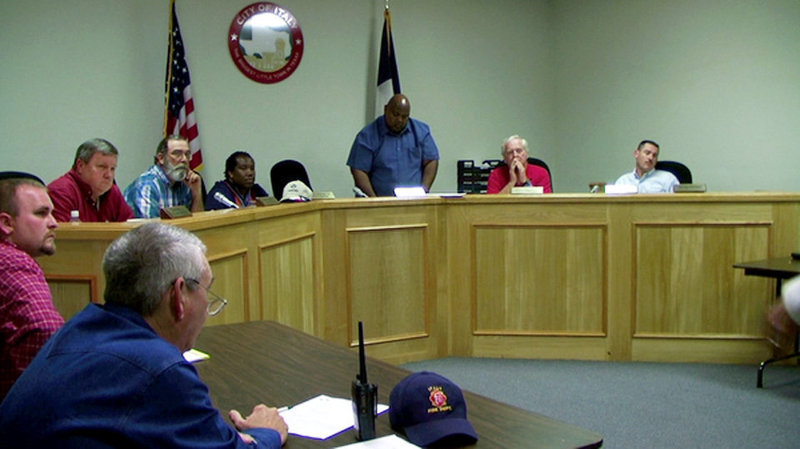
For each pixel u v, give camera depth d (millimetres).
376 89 5527
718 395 3268
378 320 3793
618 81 5773
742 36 5000
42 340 1549
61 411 982
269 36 5055
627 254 3779
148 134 4676
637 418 2992
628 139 5750
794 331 1386
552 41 6262
